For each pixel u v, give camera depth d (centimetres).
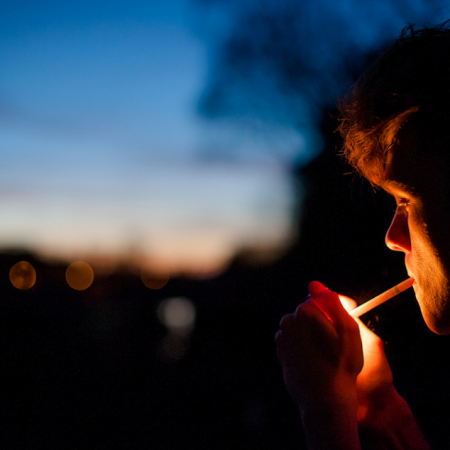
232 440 517
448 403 228
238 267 1360
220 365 923
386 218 221
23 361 1000
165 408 662
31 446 530
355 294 230
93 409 669
